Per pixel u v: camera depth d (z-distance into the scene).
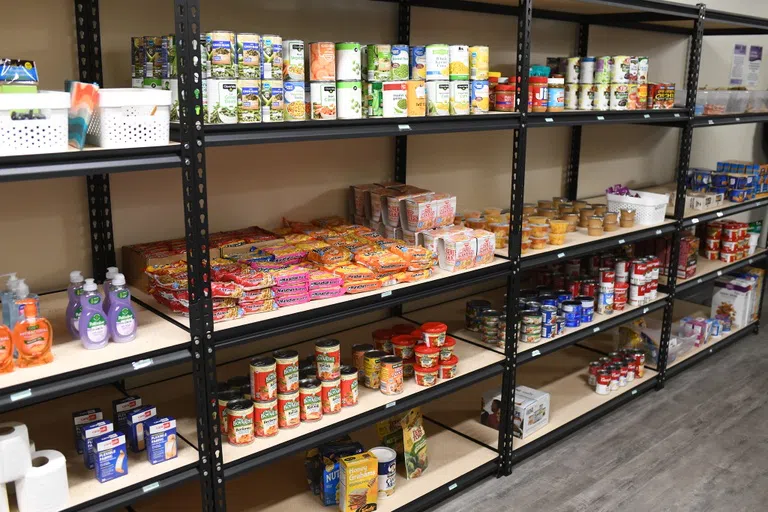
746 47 5.93
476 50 2.72
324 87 2.28
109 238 2.52
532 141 4.18
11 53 2.20
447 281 2.75
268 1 2.79
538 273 4.00
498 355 3.12
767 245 5.66
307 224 3.02
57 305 2.27
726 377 4.32
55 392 1.75
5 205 2.27
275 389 2.32
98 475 1.94
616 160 4.89
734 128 6.07
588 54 4.42
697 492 3.05
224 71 1.99
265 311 2.25
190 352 2.00
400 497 2.77
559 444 3.45
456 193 3.80
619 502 2.97
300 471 2.90
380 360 2.68
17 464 1.75
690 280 4.37
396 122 2.47
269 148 2.92
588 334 3.54
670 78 5.22
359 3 3.11
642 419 3.74
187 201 1.90
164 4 2.53
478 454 3.12
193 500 2.54
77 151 1.70
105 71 2.41
